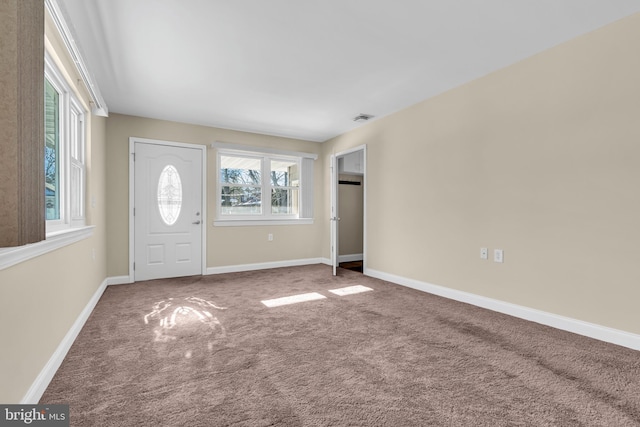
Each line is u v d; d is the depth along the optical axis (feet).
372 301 10.60
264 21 7.10
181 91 11.04
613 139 7.16
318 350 6.84
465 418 4.57
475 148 10.15
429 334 7.73
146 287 12.53
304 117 14.02
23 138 4.20
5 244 4.07
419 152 12.18
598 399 5.03
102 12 6.66
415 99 11.87
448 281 11.03
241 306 10.04
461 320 8.71
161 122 14.19
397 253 13.24
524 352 6.72
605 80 7.28
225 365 6.15
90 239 9.50
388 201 13.67
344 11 6.79
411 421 4.50
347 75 9.87
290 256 17.65
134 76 9.83
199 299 10.84
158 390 5.27
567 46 7.96
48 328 5.61
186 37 7.70
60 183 7.72
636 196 6.84
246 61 8.95
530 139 8.71
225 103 12.23
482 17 7.02
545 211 8.38
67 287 6.86
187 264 14.75
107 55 8.51
